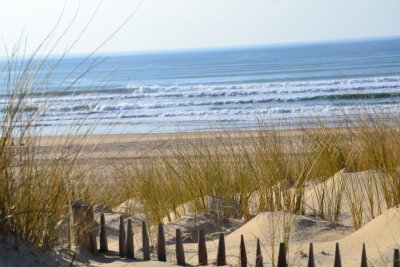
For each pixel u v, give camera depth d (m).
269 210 6.20
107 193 7.45
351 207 5.66
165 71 89.81
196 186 6.78
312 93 33.62
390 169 5.61
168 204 6.85
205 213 6.26
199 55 183.12
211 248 5.08
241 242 4.35
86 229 4.68
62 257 4.41
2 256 3.93
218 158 7.50
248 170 6.95
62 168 4.50
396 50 133.12
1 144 4.05
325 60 97.31
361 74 54.84
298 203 6.04
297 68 76.56
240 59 126.69
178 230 4.53
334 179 6.81
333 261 4.41
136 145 15.63
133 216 6.76
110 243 5.39
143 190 7.04
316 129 9.10
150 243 5.46
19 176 4.18
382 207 5.90
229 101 31.31
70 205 4.67
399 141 6.46
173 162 8.56
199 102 31.56
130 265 4.45
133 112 27.92
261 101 31.23
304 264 4.40
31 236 4.18
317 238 5.21
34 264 4.04
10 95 4.28
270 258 4.57
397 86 31.44
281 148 7.76
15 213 3.90
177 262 4.53
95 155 13.70
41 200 4.26
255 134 14.34
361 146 7.65
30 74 4.31
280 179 6.88
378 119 8.05
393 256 4.20
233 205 6.44
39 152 4.56
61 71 89.12
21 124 4.23
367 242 4.70
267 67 84.94
